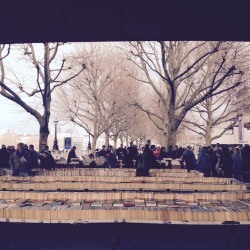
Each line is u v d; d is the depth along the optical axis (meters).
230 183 11.03
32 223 7.90
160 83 40.00
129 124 49.34
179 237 7.97
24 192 8.82
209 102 34.34
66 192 8.95
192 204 8.04
